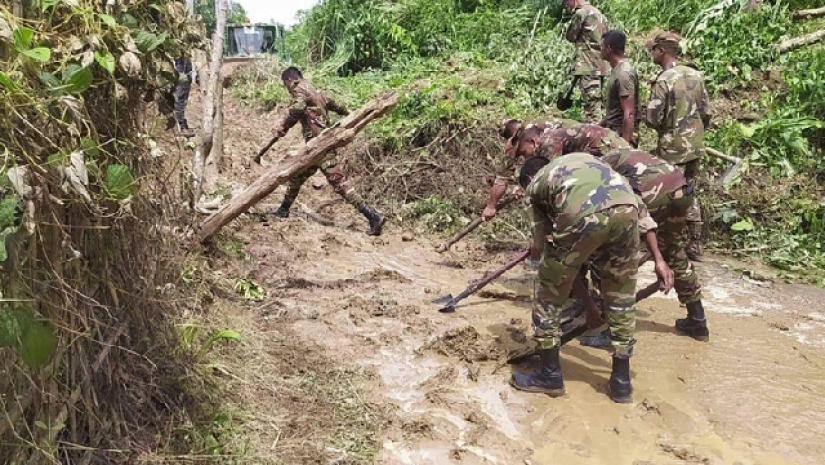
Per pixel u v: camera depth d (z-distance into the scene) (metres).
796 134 6.89
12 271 2.01
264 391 3.54
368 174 7.52
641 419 3.59
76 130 2.13
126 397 2.89
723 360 4.23
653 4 10.45
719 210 6.49
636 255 3.60
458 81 8.83
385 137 7.65
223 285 4.71
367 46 13.13
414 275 5.60
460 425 3.50
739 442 3.37
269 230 6.28
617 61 5.70
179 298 3.68
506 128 4.77
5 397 2.14
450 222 6.75
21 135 2.00
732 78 8.07
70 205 2.34
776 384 3.93
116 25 2.37
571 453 3.30
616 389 3.74
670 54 5.52
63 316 2.37
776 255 6.03
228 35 14.53
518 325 4.65
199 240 4.80
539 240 3.81
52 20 2.27
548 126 4.54
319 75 12.36
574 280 3.79
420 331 4.51
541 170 3.71
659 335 4.60
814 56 7.78
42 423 2.22
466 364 4.12
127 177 2.40
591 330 4.25
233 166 8.00
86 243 2.57
